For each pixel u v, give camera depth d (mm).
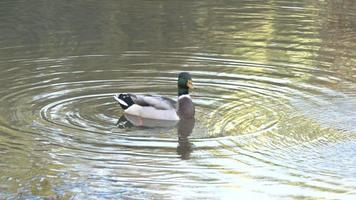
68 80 17469
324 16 25266
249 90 16781
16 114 14906
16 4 27203
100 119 14844
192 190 11266
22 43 21266
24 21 24344
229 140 13555
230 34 22484
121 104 15211
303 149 13023
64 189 11250
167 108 14875
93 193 11109
